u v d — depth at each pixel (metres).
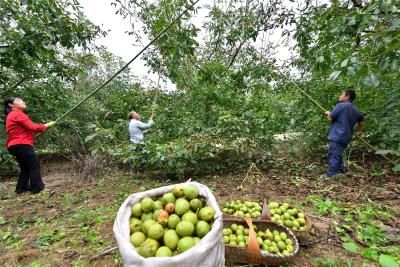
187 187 1.69
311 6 5.54
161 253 1.31
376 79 2.78
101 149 5.58
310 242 2.48
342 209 3.18
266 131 5.04
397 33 2.62
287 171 5.05
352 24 3.04
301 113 5.86
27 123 4.21
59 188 4.81
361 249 2.38
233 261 2.18
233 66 7.45
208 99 5.84
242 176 4.89
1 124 5.96
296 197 3.75
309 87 5.71
